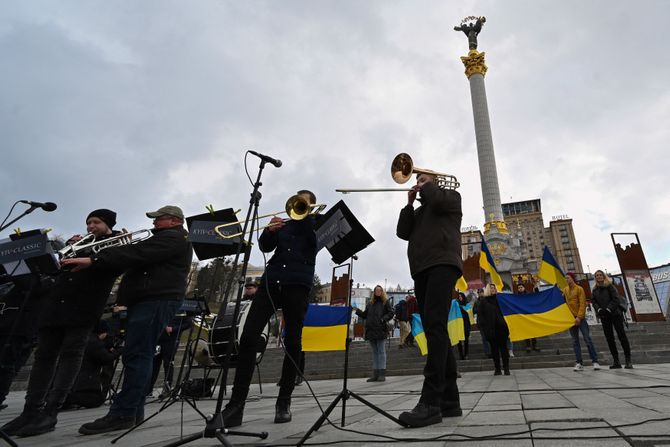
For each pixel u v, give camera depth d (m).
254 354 3.47
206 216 4.02
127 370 3.75
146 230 4.73
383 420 3.22
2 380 4.53
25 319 4.66
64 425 4.38
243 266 2.94
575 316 8.80
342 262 3.64
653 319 14.72
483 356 12.60
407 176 3.64
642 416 2.61
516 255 33.38
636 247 15.59
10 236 3.64
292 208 3.44
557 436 2.16
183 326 7.12
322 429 2.93
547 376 7.50
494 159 36.72
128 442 2.96
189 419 4.37
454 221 3.46
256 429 3.11
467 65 40.28
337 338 9.99
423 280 3.42
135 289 3.88
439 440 2.27
